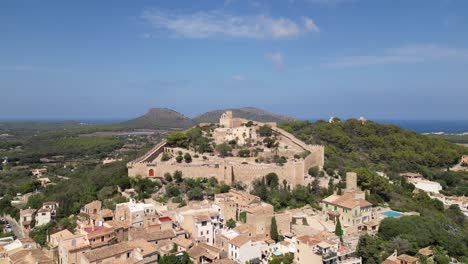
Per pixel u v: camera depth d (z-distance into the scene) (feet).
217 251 394.11
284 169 581.94
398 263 403.34
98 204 519.19
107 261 359.25
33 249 426.10
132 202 496.64
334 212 485.97
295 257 386.11
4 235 545.44
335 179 619.26
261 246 406.21
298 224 475.31
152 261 372.38
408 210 551.59
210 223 438.40
